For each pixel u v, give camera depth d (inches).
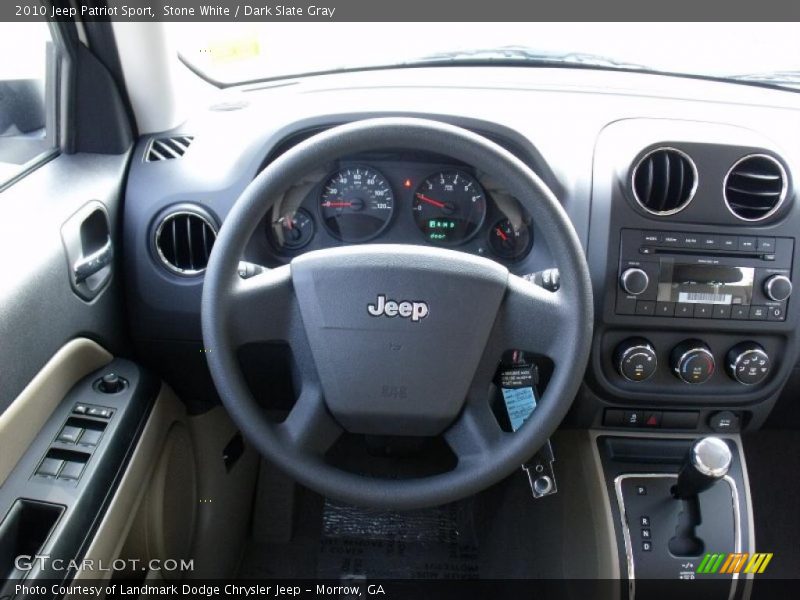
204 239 50.9
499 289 40.0
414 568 66.7
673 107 55.0
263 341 42.1
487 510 70.3
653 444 55.6
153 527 49.4
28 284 39.3
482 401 42.9
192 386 57.1
